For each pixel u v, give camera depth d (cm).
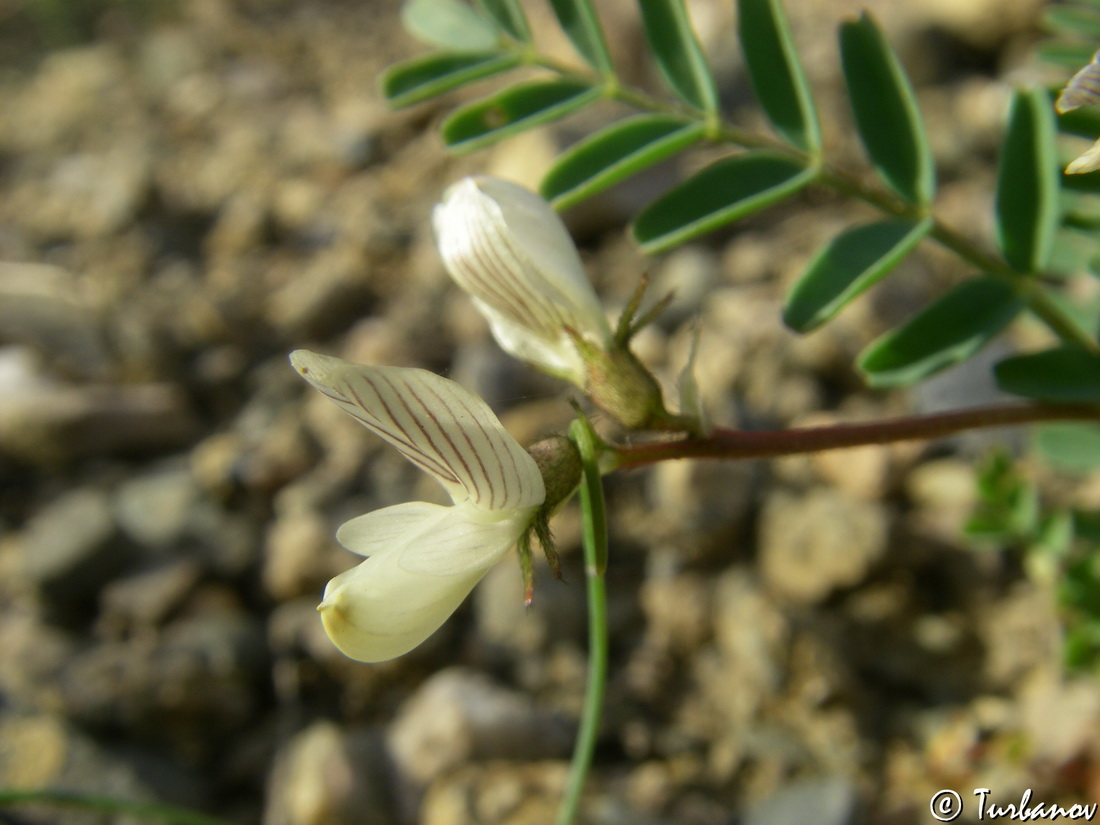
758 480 6
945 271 7
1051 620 5
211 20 11
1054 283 6
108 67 11
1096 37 5
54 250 9
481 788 5
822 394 6
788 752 5
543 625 6
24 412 7
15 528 7
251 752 6
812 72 8
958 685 5
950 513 6
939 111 8
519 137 8
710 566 6
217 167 9
